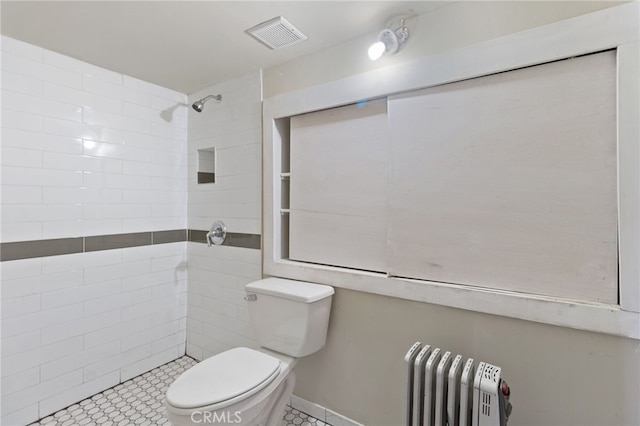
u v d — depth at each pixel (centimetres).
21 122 169
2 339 162
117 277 208
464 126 133
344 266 171
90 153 195
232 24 151
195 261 242
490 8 125
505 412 110
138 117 218
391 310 152
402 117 148
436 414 118
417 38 142
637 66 101
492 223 128
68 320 186
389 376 153
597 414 110
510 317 123
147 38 165
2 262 162
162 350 233
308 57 179
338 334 169
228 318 221
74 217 189
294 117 188
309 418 178
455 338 136
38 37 164
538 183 119
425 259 143
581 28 109
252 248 206
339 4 135
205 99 213
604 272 109
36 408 173
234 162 216
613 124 107
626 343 106
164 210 234
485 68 126
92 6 137
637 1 101
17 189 167
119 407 185
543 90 118
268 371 139
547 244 118
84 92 192
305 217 184
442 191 138
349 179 168
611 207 108
